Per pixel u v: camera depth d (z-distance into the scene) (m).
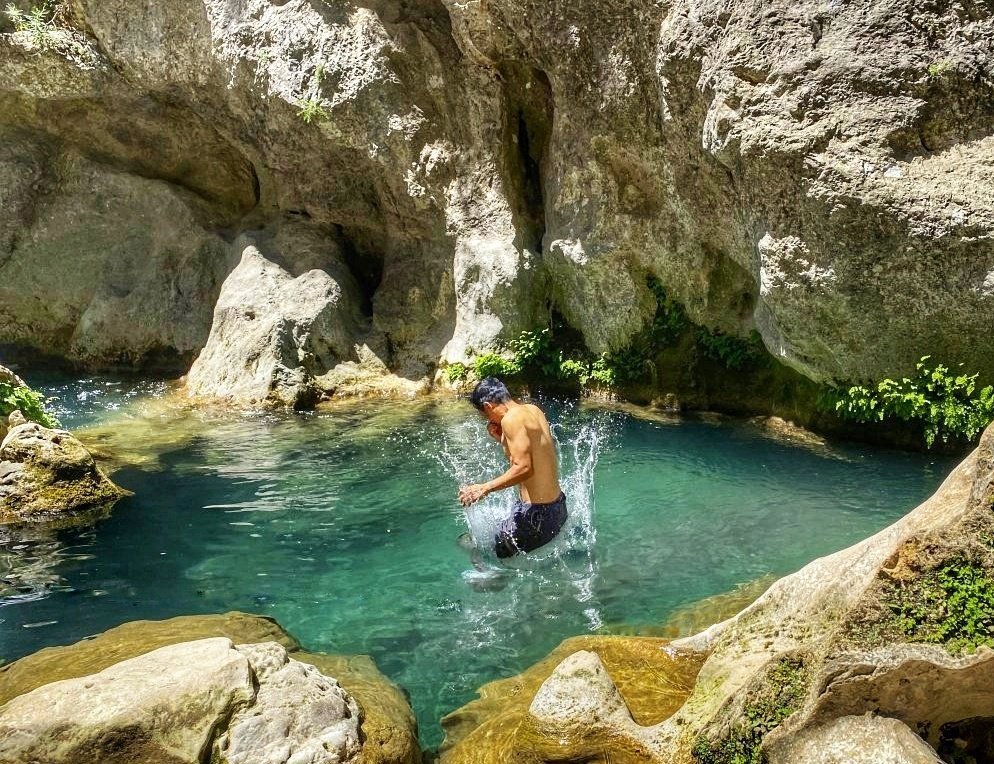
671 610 4.98
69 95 12.65
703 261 9.46
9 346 13.74
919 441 7.77
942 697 2.72
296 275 11.98
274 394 10.53
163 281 13.09
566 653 4.33
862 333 7.41
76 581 5.55
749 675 3.31
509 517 5.98
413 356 11.52
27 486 6.73
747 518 6.41
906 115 6.87
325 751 3.30
